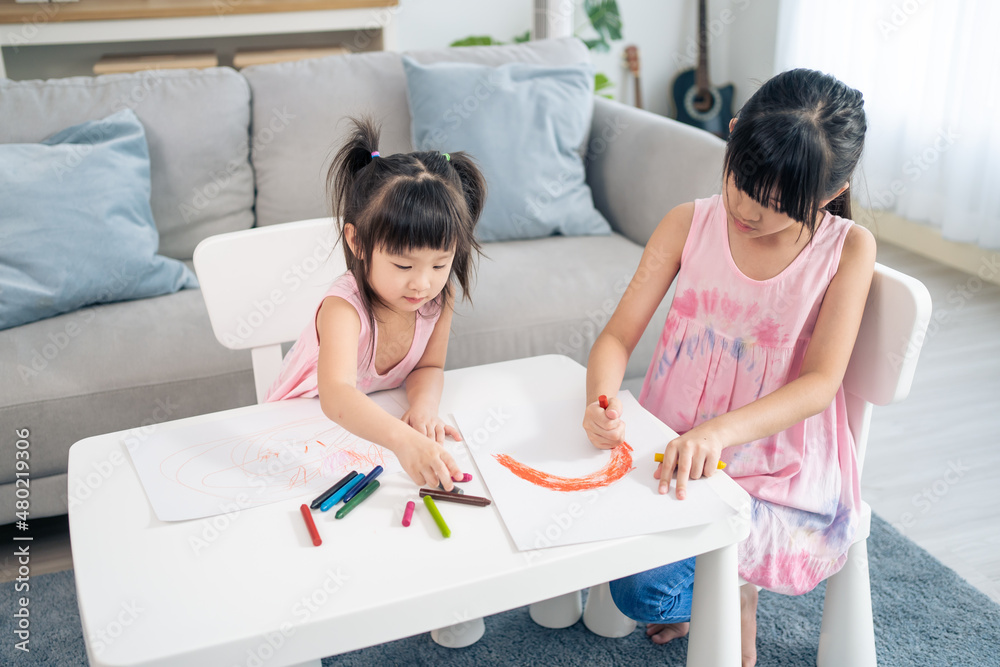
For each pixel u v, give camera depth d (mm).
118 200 1665
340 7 2717
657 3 3723
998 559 1489
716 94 3713
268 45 3129
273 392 1127
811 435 1056
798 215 879
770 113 877
